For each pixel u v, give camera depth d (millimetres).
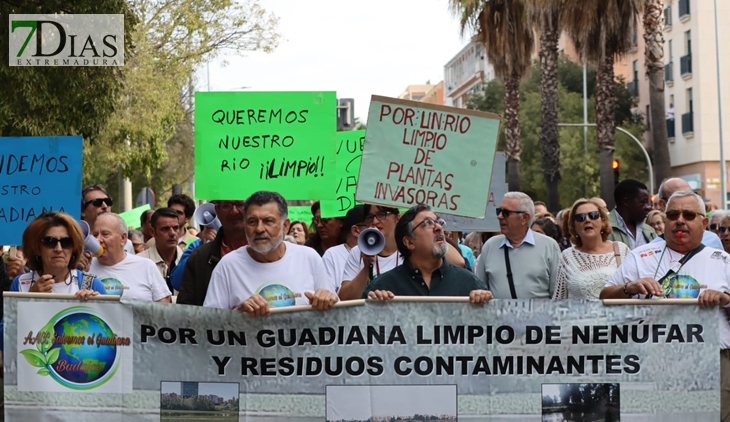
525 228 7277
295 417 5473
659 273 6023
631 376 5457
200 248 6777
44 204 7426
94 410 5492
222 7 22500
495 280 7332
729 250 8305
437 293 5680
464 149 6602
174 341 5480
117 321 5492
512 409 5457
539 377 5461
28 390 5500
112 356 5492
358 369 5461
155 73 22188
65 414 5492
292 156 7723
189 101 30953
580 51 25312
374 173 6645
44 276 5703
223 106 7715
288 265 5699
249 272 5672
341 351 5453
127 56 14844
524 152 52438
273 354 5461
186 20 22172
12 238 7438
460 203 6602
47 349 5492
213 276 5758
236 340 5461
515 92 28781
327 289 5590
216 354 5473
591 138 51812
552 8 27609
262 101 7723
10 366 5496
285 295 5633
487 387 5461
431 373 5457
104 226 6734
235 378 5473
